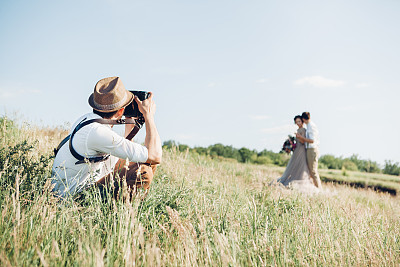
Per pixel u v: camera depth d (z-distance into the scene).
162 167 5.36
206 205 3.48
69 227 2.46
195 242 2.52
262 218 3.61
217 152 20.16
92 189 2.95
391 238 3.48
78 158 2.83
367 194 8.70
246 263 2.39
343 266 2.68
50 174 3.15
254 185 5.50
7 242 2.19
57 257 2.11
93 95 3.00
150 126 3.08
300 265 2.57
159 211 3.22
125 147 2.88
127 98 3.01
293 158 8.42
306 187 7.63
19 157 3.33
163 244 2.65
